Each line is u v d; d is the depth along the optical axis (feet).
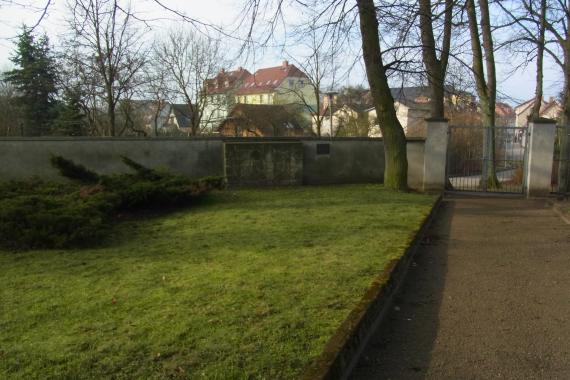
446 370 12.26
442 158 45.11
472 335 14.37
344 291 15.81
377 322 14.85
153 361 11.09
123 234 25.27
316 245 22.21
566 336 14.25
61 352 11.50
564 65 62.95
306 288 16.10
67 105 96.27
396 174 44.57
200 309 14.25
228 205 34.53
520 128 45.34
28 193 30.99
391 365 12.50
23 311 14.20
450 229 29.78
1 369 10.70
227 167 44.86
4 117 110.22
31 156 43.96
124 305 14.64
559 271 20.70
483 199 43.11
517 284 19.06
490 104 58.34
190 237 24.32
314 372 10.48
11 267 19.03
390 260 19.56
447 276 20.20
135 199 30.91
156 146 46.75
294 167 46.37
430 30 46.78
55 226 22.52
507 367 12.42
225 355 11.39
